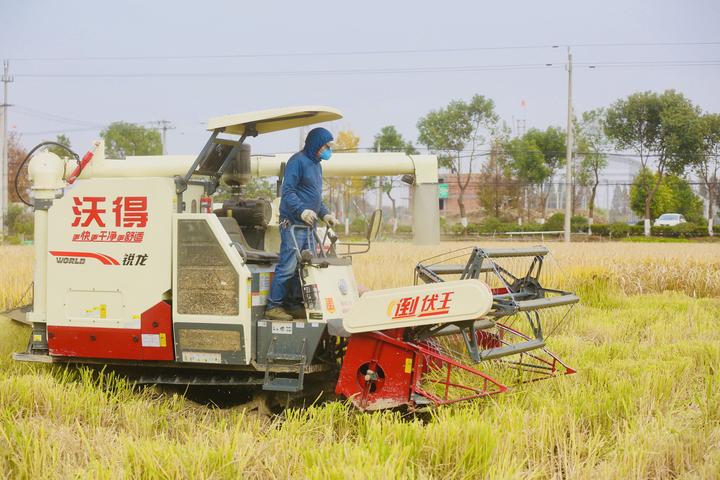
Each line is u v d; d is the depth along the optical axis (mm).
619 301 35781
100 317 17625
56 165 19828
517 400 16359
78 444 13500
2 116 113938
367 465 11578
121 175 23484
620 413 15578
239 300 16781
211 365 17297
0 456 12664
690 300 36688
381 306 15836
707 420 14945
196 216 17000
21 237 104500
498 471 11727
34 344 18438
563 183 155125
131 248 17406
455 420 13984
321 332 16734
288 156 23500
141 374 18484
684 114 143875
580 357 21109
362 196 148250
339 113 17719
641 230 126438
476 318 14938
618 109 148625
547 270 39125
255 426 15375
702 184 149000
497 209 151750
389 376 15992
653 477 12664
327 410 15156
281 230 17625
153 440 14094
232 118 17609
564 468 12555
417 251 51188
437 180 22484
